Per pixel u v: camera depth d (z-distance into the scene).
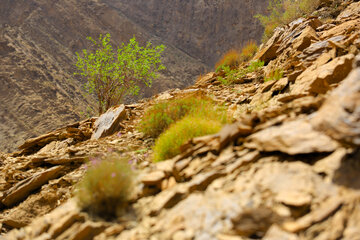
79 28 67.62
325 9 11.51
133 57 14.73
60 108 51.47
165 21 69.62
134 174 3.26
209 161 3.14
